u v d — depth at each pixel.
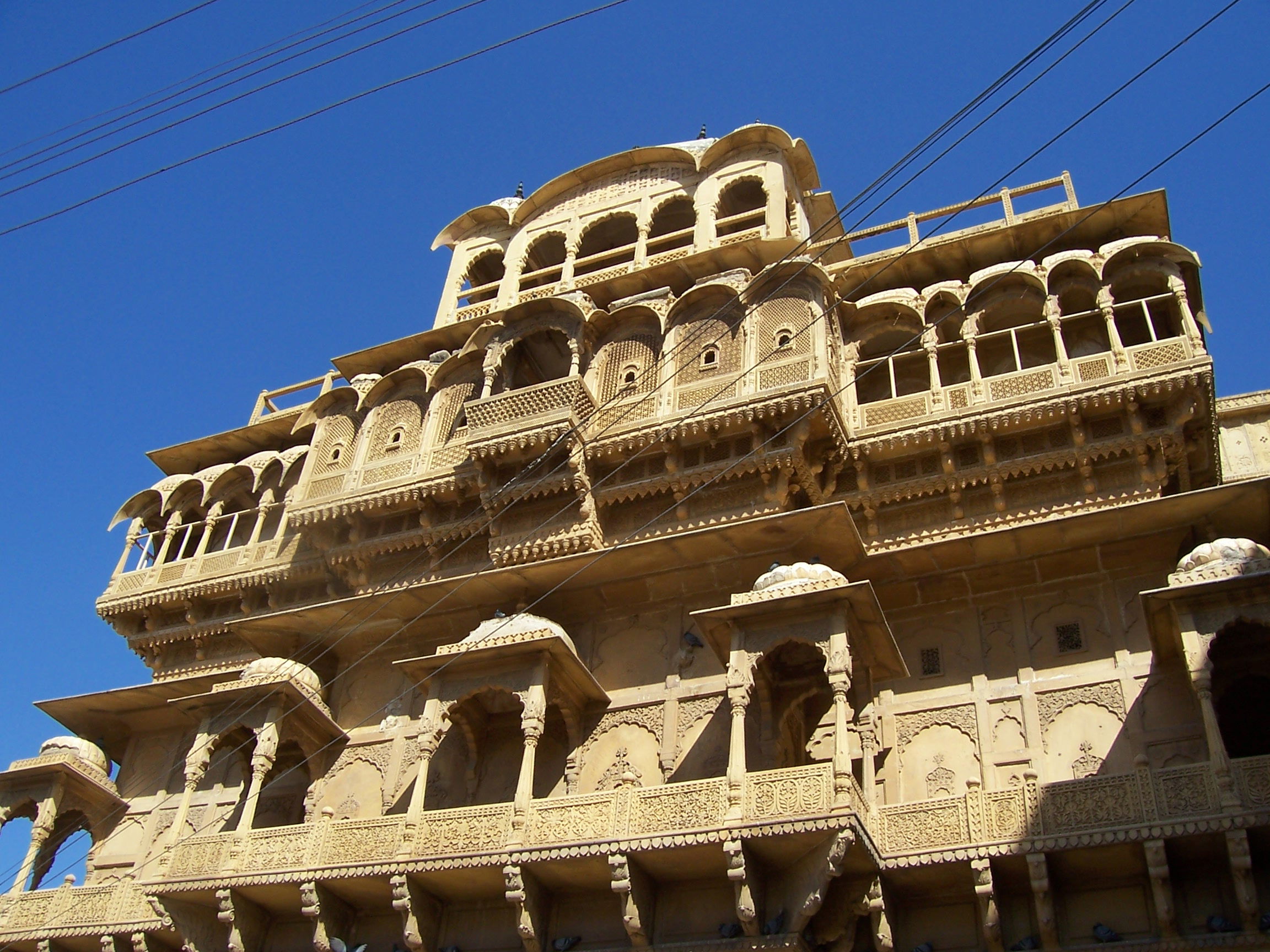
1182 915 13.59
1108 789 13.99
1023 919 14.30
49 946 18.78
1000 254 21.33
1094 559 16.89
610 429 20.33
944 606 17.52
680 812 14.91
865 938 14.81
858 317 21.16
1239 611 14.23
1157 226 20.52
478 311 25.56
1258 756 13.68
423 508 21.47
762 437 19.16
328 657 21.19
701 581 18.55
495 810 16.09
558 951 15.35
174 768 21.84
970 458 18.75
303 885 16.58
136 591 24.52
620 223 26.73
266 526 24.83
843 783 14.21
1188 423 17.66
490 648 17.09
